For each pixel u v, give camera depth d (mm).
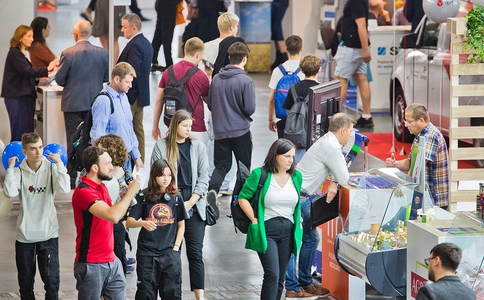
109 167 14648
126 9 26734
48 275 16328
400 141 31359
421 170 16188
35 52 26906
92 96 25234
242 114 22531
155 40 28797
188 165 16828
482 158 20281
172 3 28656
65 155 19719
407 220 15727
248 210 15867
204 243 21594
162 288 15836
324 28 34656
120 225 16828
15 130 26469
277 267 15969
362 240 16203
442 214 16141
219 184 22688
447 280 12516
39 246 16312
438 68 27750
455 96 20094
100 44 26703
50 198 16281
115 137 16156
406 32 29891
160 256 15602
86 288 14508
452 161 20266
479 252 14195
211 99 22625
